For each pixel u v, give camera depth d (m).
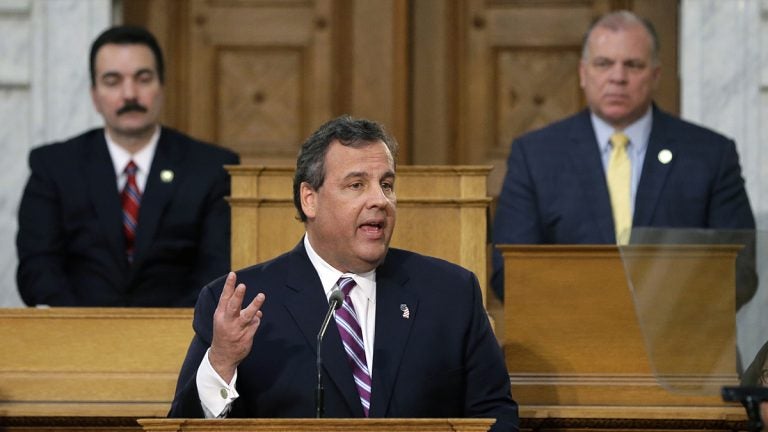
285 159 23.70
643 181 17.14
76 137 18.12
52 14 22.92
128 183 17.66
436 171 14.12
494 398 12.11
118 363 13.78
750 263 12.59
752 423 10.27
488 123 23.58
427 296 12.23
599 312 13.81
